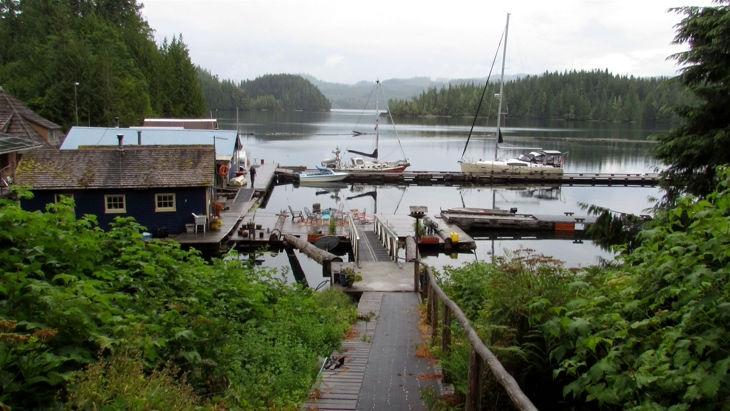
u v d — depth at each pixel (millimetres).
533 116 153250
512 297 5281
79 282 5309
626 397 3857
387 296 14844
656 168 14539
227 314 8109
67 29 71812
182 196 23969
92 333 4582
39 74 58094
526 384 5102
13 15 81250
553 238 30359
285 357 7121
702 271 3582
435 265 23188
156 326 5570
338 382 6891
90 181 23000
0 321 3824
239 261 10711
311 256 22250
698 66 9938
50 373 4016
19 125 35750
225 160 36031
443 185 48938
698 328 3664
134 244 7723
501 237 30484
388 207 37906
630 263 5375
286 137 93125
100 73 58156
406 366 7539
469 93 176250
